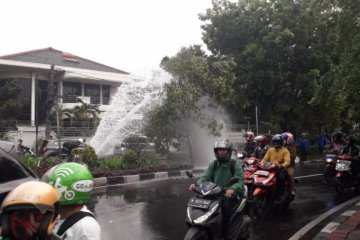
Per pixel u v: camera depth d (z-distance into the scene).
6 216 1.97
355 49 9.03
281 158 9.12
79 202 2.51
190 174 6.36
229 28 24.89
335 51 10.17
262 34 24.52
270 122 26.14
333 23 10.58
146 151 18.62
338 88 10.02
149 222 8.07
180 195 11.29
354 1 9.20
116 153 19.27
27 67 35.25
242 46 25.36
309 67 24.69
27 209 1.94
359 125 28.59
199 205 5.43
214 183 5.78
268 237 7.09
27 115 35.81
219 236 5.55
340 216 8.48
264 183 8.38
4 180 4.26
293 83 24.98
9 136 26.88
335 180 11.52
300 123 25.86
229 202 5.74
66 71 37.22
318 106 24.14
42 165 14.10
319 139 27.05
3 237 1.96
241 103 24.62
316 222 8.13
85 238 2.42
